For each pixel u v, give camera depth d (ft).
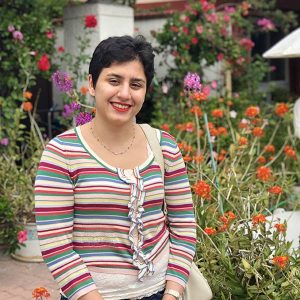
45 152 6.68
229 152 16.51
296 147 19.36
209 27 23.67
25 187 16.28
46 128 23.88
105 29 21.52
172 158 7.23
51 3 21.22
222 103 21.53
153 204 6.87
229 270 10.00
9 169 16.96
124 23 22.27
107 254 6.71
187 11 23.70
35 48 19.80
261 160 16.72
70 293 6.53
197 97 14.33
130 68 6.73
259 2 26.00
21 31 19.65
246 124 17.67
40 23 19.88
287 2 31.01
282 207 16.21
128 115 6.79
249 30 25.81
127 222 6.67
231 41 24.12
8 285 14.52
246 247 10.34
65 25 22.44
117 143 6.86
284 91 30.12
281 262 9.57
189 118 19.81
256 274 9.70
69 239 6.65
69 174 6.62
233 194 13.55
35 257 16.01
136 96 6.82
